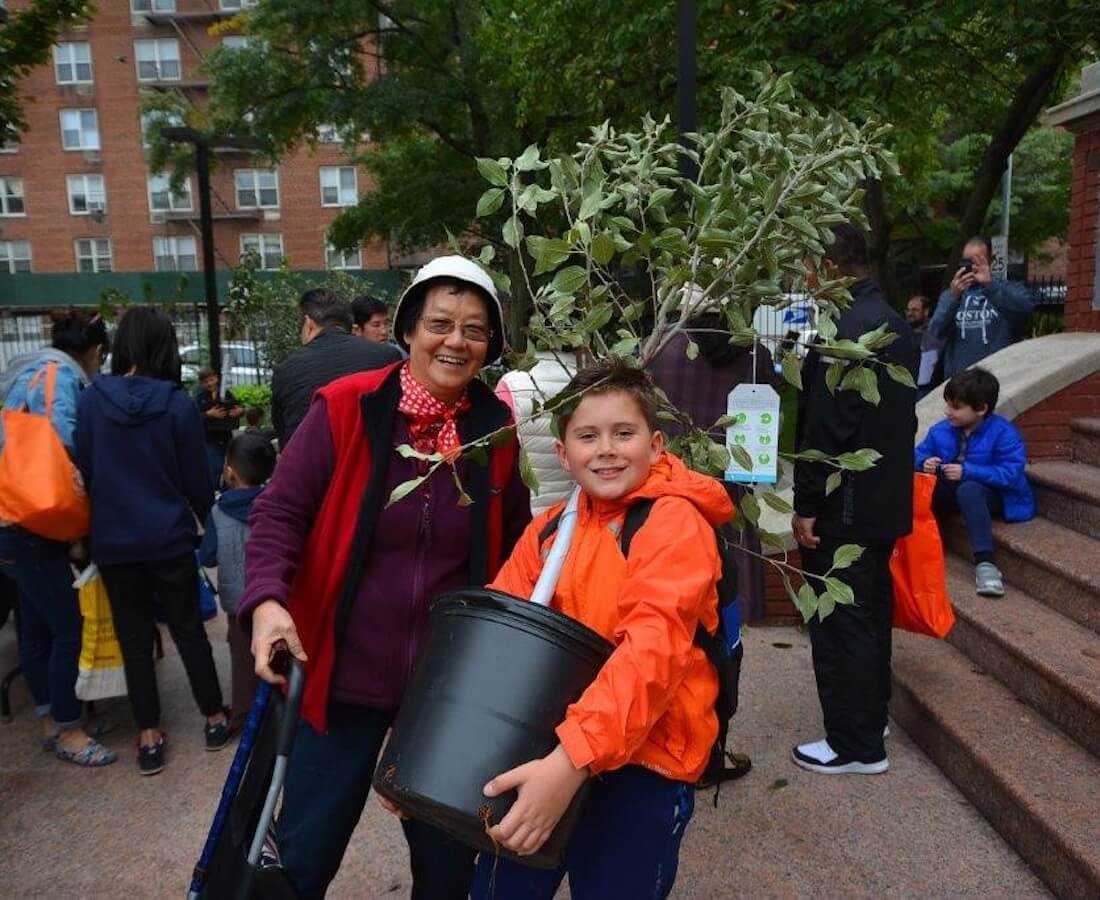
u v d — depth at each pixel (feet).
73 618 11.97
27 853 9.99
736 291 7.39
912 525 10.60
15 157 115.24
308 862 6.84
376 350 12.39
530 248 6.59
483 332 6.73
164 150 67.67
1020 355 18.15
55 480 11.25
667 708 5.71
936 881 8.92
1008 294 20.63
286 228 114.62
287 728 5.87
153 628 12.10
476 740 5.23
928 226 67.56
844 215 7.68
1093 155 18.84
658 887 5.91
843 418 9.86
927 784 10.78
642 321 8.49
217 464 26.94
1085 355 16.35
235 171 113.70
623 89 32.42
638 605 5.31
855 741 10.91
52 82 113.80
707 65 30.17
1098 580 11.58
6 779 11.76
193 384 39.29
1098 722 9.69
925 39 26.50
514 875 6.35
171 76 112.88
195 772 11.89
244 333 47.47
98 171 115.03
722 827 9.98
